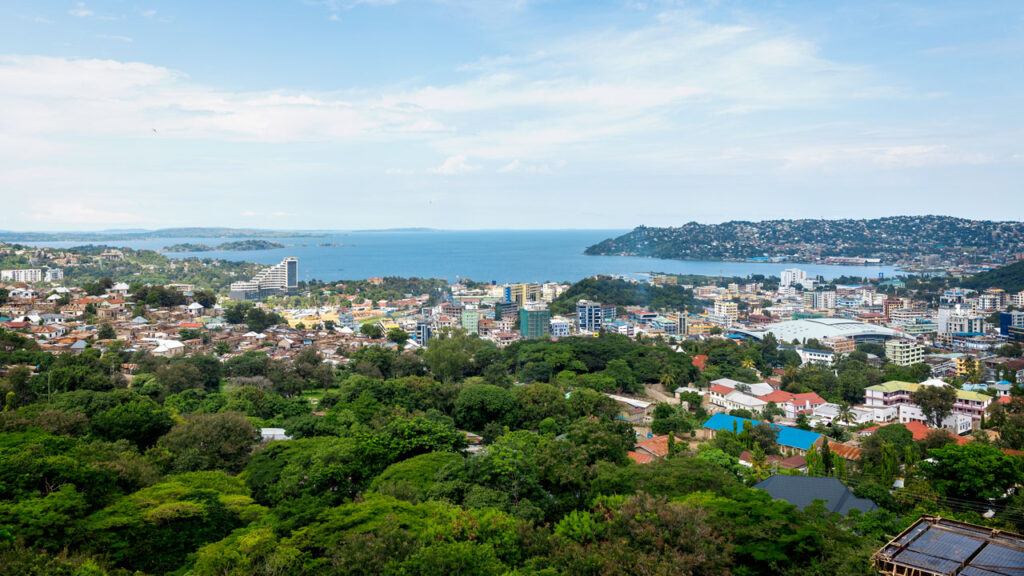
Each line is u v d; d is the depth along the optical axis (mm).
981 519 88438
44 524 68688
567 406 160500
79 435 116562
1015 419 148875
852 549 63375
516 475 89062
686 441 158375
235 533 76938
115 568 70562
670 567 59969
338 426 132000
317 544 71188
